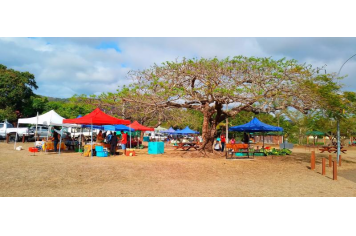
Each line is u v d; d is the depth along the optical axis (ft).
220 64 58.39
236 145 67.15
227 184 37.45
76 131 123.54
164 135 203.51
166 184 35.88
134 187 33.47
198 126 164.66
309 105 61.57
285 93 59.31
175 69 62.28
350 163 69.82
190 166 48.78
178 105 66.59
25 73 149.59
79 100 66.80
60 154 63.67
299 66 58.80
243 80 58.34
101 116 58.34
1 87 139.03
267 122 145.38
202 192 31.81
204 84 60.08
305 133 129.08
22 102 149.18
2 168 39.83
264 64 57.36
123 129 87.56
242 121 145.07
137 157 62.18
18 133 103.91
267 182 39.96
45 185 32.48
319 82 59.41
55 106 160.86
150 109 66.74
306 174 48.55
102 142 71.36
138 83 64.59
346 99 62.23
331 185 38.86
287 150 88.22
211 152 71.97
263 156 77.92
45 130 112.68
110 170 41.75
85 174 38.68
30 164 44.34
